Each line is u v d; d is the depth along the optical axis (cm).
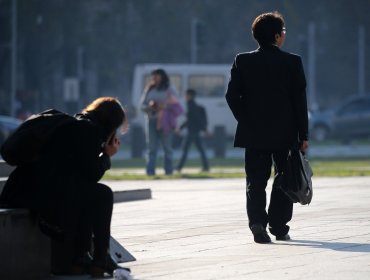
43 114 1424
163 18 12094
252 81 1773
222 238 1812
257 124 1762
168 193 2931
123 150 8081
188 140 4522
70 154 1392
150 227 2017
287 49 12681
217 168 4781
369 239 1752
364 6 13362
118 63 11894
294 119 1773
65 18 11394
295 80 1769
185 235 1867
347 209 2286
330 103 13550
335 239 1758
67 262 1444
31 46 11256
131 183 3425
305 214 2188
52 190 1370
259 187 1764
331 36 13375
